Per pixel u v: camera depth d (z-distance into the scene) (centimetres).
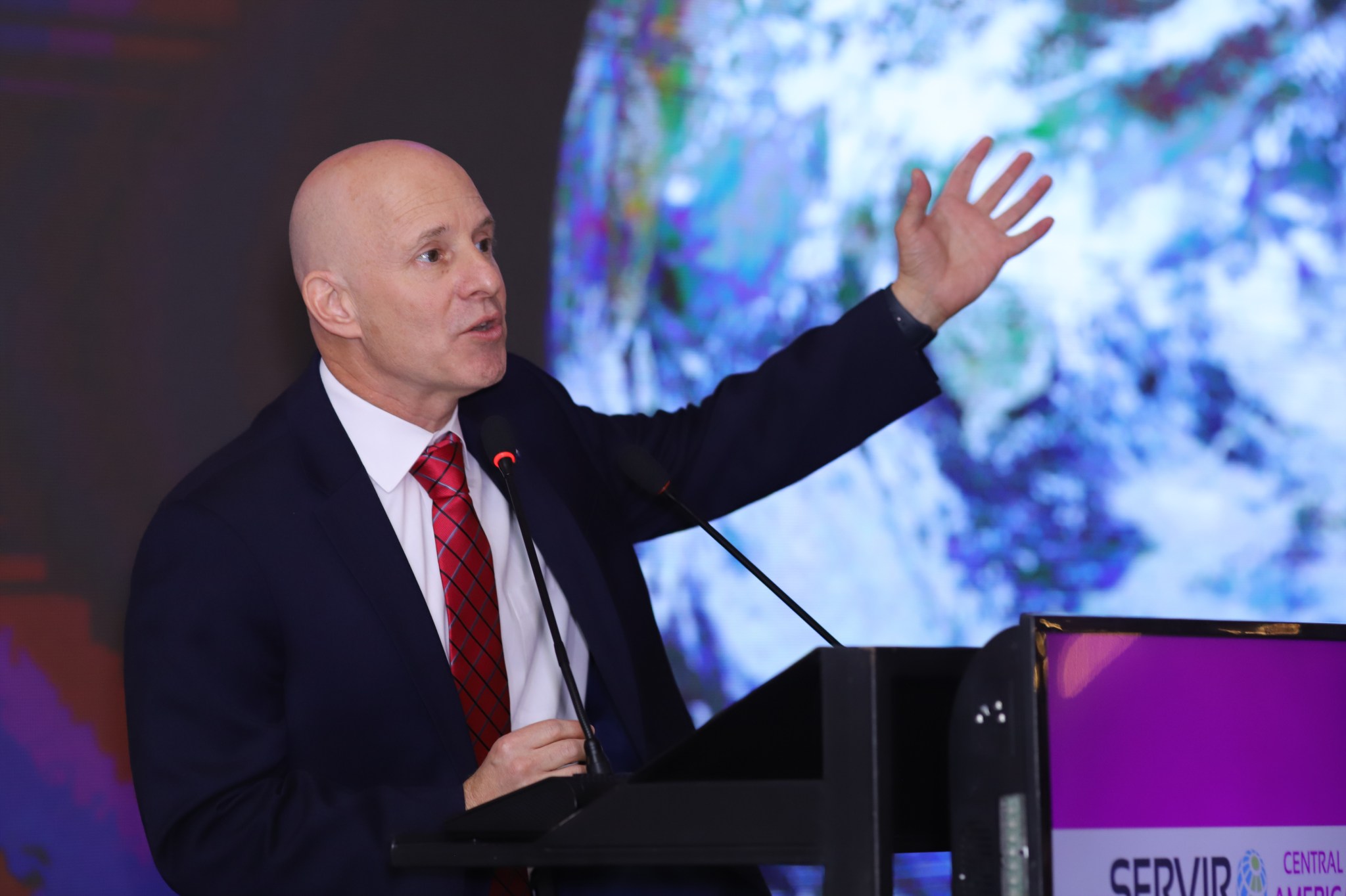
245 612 450
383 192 488
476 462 525
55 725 667
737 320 844
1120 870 301
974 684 304
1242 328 956
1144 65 954
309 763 450
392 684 456
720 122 853
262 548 457
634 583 532
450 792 404
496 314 497
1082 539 902
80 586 679
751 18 866
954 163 904
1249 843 321
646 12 841
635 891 454
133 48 714
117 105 708
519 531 516
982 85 916
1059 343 914
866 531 859
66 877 662
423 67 780
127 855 675
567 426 553
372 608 460
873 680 297
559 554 507
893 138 891
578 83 820
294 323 737
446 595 488
